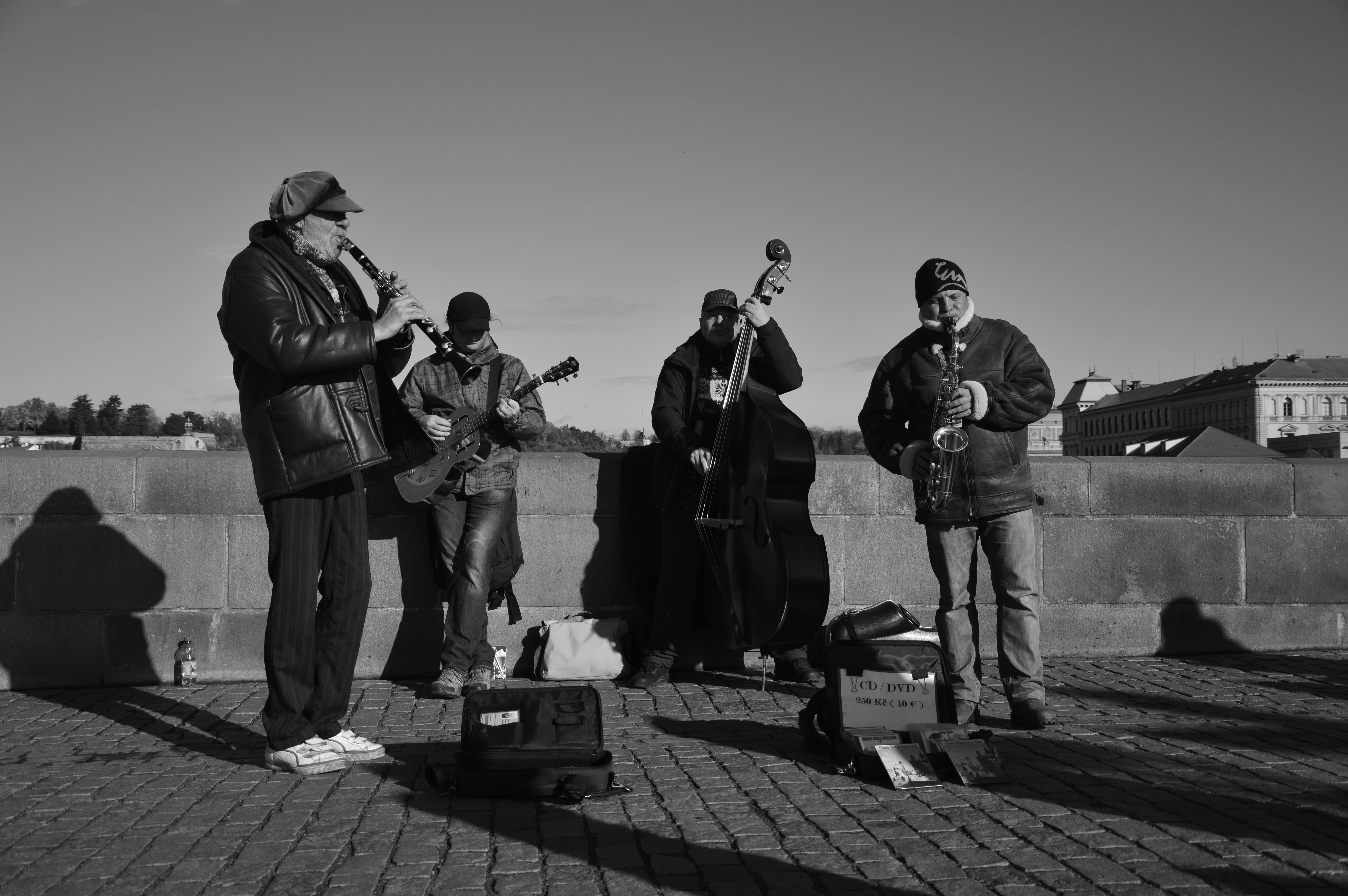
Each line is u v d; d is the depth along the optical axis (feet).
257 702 21.27
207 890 11.43
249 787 15.20
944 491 18.21
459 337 21.71
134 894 11.36
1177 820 13.23
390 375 17.30
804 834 12.93
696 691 21.98
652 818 13.64
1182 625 25.20
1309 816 13.34
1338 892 10.98
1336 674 22.70
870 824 13.29
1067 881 11.34
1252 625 25.31
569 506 24.50
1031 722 18.11
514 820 13.64
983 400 17.66
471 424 21.44
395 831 13.24
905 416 19.26
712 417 21.76
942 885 11.32
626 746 17.37
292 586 16.11
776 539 19.66
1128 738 17.35
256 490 22.25
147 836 13.10
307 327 15.49
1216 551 25.25
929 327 18.38
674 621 22.49
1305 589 25.35
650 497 24.07
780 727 18.71
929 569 25.07
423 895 11.21
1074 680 22.29
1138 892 11.03
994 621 24.90
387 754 17.03
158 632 23.36
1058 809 13.71
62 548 23.22
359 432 16.10
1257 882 11.23
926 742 15.38
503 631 24.23
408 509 23.88
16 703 21.47
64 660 23.15
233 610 23.56
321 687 16.49
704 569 22.49
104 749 17.60
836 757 16.07
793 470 19.93
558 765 14.66
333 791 14.97
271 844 12.78
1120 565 25.09
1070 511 25.05
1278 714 19.06
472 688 21.53
